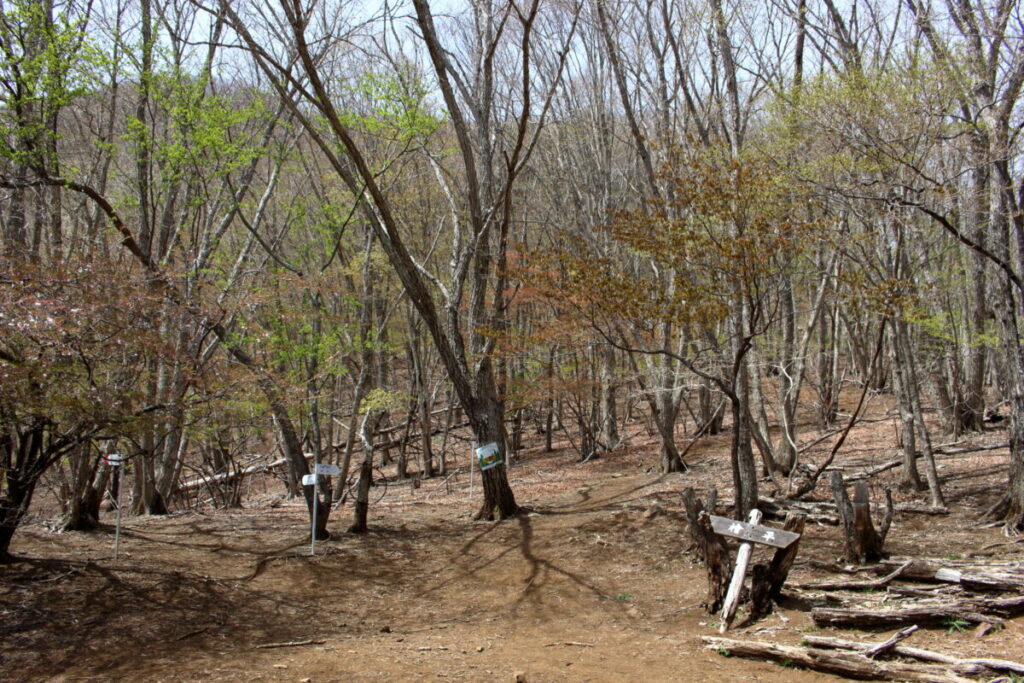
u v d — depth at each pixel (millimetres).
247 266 13953
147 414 9008
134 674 6422
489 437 13297
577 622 8555
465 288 19531
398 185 18328
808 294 18719
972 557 8641
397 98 13336
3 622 7648
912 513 10656
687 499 8500
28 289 7562
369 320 16281
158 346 8672
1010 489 9680
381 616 9039
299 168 17266
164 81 12141
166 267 10055
